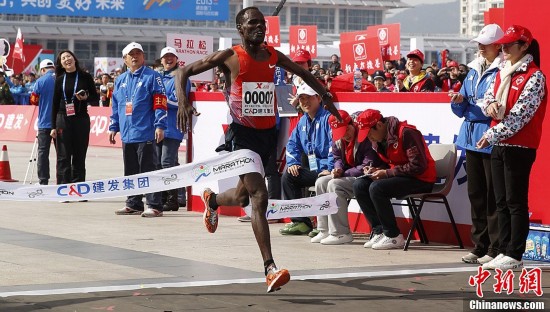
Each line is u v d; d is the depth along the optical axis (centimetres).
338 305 848
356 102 1355
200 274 1006
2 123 3597
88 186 1075
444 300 870
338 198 1236
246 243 1242
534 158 1016
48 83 1828
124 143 1541
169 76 1596
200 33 10375
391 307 841
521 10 1175
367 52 2402
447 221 1255
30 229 1359
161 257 1122
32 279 970
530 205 1175
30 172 2288
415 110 1287
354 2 12762
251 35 916
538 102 996
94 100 1738
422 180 1181
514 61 1009
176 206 1616
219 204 1012
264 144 942
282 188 1357
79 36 10050
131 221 1468
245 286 934
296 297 882
